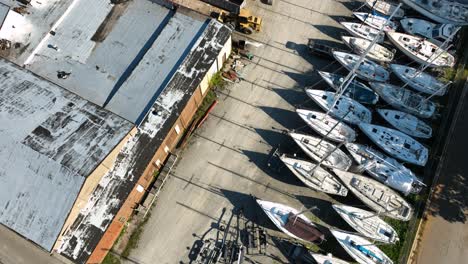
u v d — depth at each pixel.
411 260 33.94
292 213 34.12
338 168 36.03
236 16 41.88
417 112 38.62
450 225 35.09
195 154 37.41
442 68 41.50
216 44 37.38
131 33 38.50
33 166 30.25
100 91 35.81
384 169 36.19
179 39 37.69
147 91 35.47
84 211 31.22
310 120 37.91
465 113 39.66
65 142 31.03
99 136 31.73
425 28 42.59
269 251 33.97
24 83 34.22
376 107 39.59
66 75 36.38
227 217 35.03
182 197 35.62
